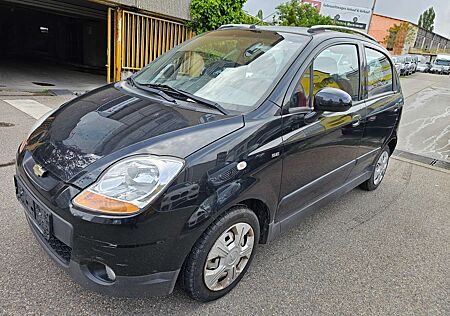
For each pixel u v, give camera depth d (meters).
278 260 2.68
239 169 1.97
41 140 2.12
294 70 2.42
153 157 1.75
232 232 2.12
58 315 1.96
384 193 4.27
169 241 1.77
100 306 2.05
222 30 3.21
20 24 21.75
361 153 3.42
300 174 2.52
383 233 3.28
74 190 1.72
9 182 3.44
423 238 3.26
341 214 3.60
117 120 2.07
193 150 1.82
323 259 2.76
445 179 5.01
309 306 2.23
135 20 9.47
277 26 3.13
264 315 2.12
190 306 2.12
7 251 2.42
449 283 2.63
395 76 4.07
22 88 9.10
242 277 2.37
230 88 2.41
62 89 9.66
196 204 1.80
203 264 1.99
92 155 1.82
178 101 2.32
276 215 2.45
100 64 18.39
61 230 1.75
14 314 1.92
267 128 2.14
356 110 3.10
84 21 18.69
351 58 3.09
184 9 10.41
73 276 1.83
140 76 2.94
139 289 1.81
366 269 2.69
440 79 25.64
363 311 2.24
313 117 2.51
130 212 1.65
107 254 1.69
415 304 2.36
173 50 3.18
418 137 7.70
